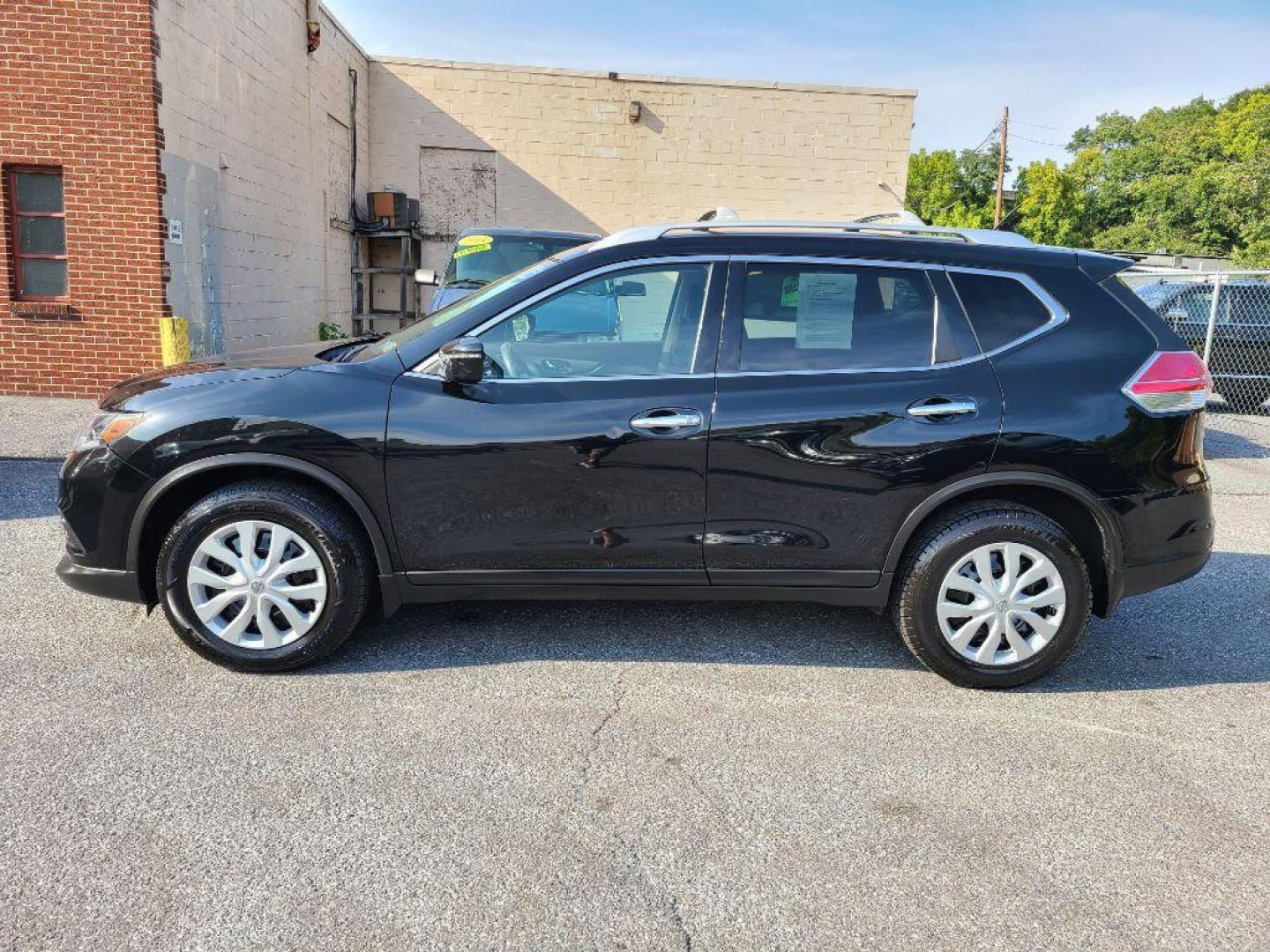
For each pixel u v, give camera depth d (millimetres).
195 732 3232
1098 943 2359
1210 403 13273
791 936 2348
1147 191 53219
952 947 2332
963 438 3617
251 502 3543
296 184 13930
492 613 4484
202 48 10539
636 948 2287
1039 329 3744
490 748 3205
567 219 18047
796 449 3619
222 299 11312
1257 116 55656
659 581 3750
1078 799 3029
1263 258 43125
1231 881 2625
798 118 18062
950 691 3814
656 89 17734
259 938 2268
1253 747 3418
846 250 3768
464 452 3576
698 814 2869
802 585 3785
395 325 18234
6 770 2943
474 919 2363
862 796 3002
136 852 2574
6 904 2346
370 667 3811
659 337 3744
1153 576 3803
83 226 9516
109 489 3549
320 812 2795
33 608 4297
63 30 9172
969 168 65250
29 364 9688
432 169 17688
